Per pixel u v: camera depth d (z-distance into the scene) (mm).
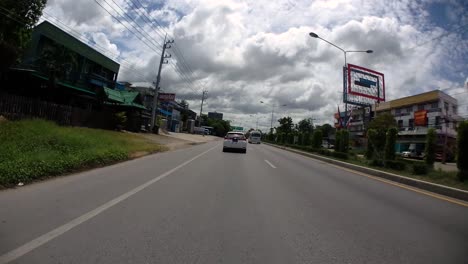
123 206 5430
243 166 13117
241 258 3488
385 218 5496
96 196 6086
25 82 23547
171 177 8969
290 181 9555
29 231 3980
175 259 3383
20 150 9336
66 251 3436
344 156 19875
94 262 3201
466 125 10727
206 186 7801
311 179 10305
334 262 3490
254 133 58375
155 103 38000
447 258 3713
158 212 5164
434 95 45594
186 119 88562
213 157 16828
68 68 23719
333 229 4699
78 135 13688
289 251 3766
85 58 31469
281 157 20547
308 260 3520
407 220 5418
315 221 5098
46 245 3570
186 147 25203
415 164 12820
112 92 31938
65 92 27141
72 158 9438
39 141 11039
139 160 13211
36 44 25906
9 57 19547
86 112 24484
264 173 11172
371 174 12695
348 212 5820
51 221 4414
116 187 7090
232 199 6441
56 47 23203
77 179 7840
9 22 19734
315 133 29812
